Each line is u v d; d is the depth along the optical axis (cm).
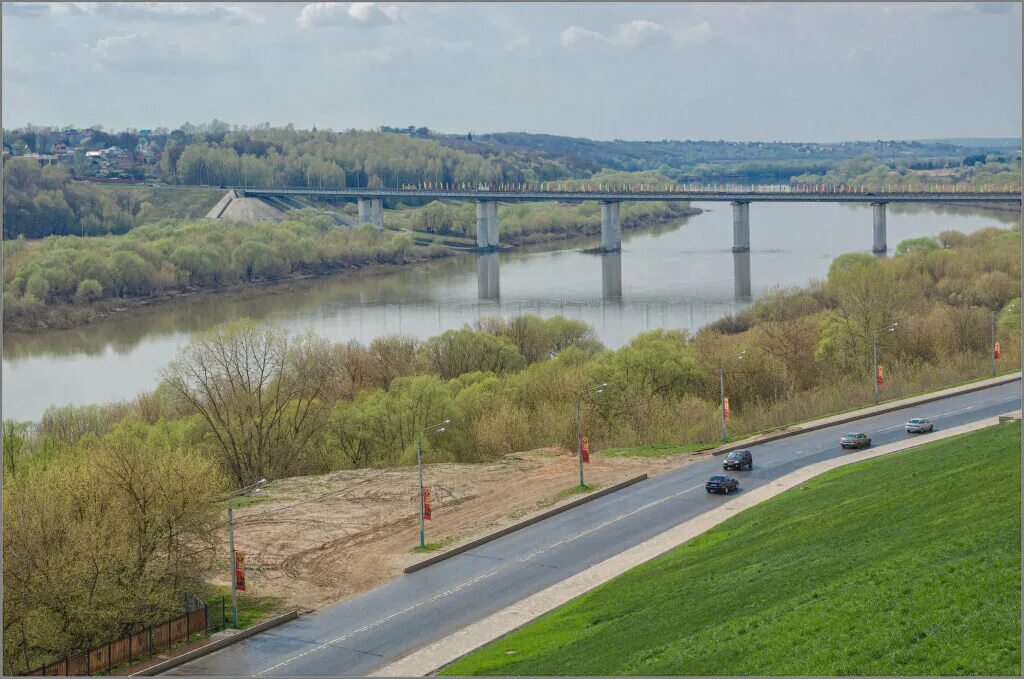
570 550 8169
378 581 7700
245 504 9650
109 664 6400
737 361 13662
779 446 11094
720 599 6400
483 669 6009
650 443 11888
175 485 7331
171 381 11881
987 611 5141
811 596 5991
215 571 7788
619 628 6325
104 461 7694
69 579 6581
